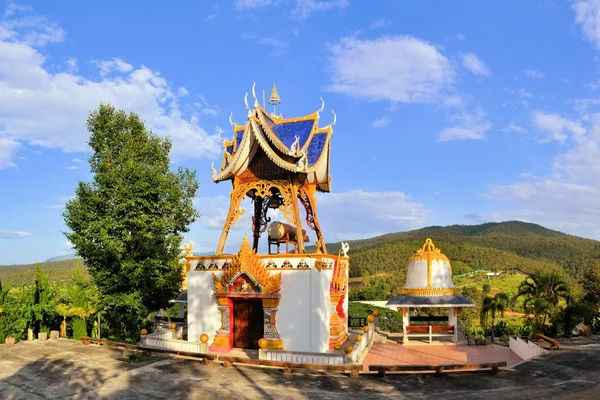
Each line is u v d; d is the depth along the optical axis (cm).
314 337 2239
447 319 3250
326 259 2406
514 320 7031
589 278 5834
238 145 2653
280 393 1683
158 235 3419
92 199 3281
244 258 2348
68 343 2684
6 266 16138
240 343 2430
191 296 2536
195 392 1706
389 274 11744
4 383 1862
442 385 1764
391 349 2691
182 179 3788
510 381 1794
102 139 3488
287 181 2616
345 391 1702
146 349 2352
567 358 2112
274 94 2922
